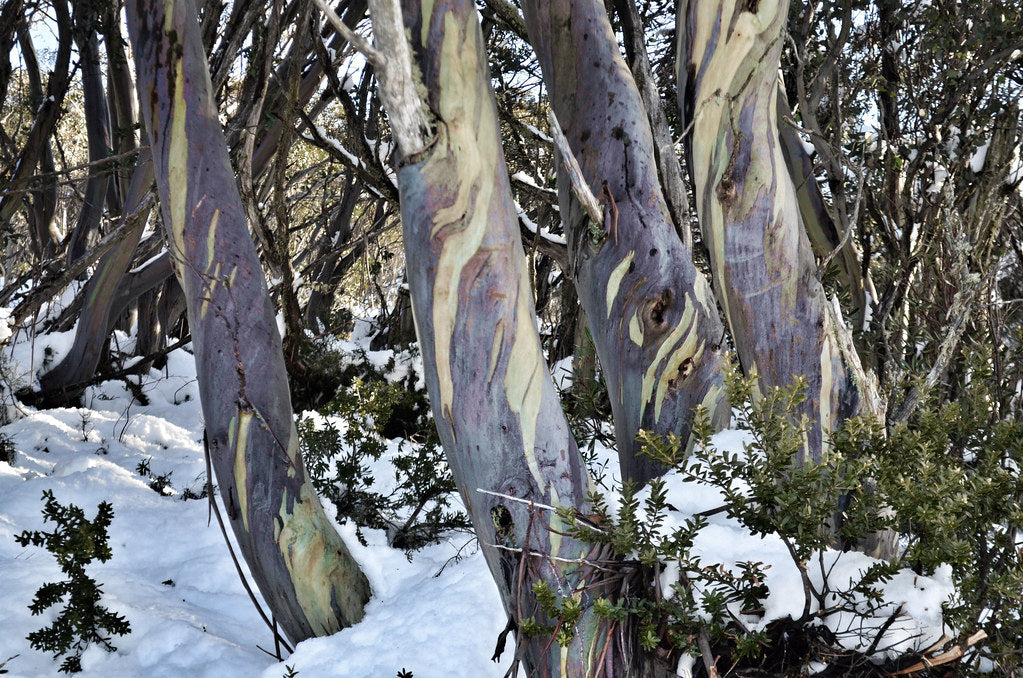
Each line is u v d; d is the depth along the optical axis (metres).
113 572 4.39
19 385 8.68
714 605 2.71
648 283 3.53
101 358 9.49
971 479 2.83
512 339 2.83
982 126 6.19
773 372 3.46
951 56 6.24
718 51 3.38
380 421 5.64
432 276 2.82
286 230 5.10
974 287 4.14
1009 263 5.81
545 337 8.80
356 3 9.30
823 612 2.91
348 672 3.38
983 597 2.89
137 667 3.57
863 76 6.45
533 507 2.79
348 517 4.88
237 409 3.49
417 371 7.95
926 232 5.39
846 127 6.42
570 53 3.73
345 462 5.20
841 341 3.48
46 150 12.91
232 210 3.56
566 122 3.78
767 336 3.44
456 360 2.82
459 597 3.70
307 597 3.58
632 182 3.62
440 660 3.37
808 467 2.82
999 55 5.98
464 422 2.83
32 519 4.93
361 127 5.10
